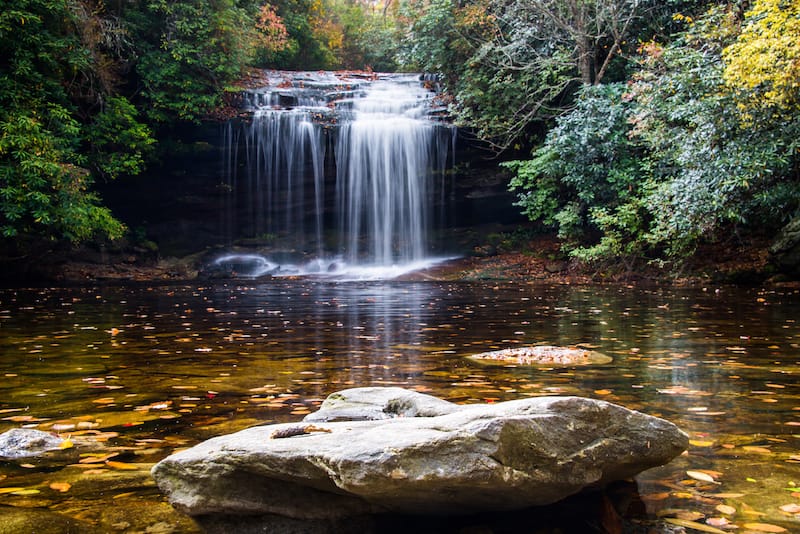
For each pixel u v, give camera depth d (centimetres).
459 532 196
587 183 1477
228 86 1694
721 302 989
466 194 1847
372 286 1414
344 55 2842
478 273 1631
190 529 198
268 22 2227
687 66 1177
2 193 1180
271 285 1443
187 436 294
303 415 329
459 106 1788
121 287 1367
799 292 1158
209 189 1758
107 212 1415
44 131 1238
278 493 201
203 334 657
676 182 1185
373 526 200
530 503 193
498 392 378
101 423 316
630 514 201
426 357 512
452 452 176
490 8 1769
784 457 255
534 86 1620
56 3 1289
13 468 250
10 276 1479
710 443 275
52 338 627
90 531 194
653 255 1548
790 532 187
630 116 1347
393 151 1784
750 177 1077
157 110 1623
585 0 1500
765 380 412
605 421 200
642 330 680
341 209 1809
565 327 712
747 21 1098
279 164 1748
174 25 1652
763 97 1007
